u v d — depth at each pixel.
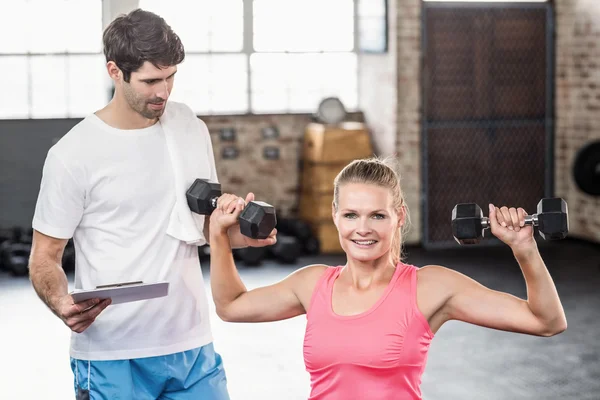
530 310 2.38
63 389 5.70
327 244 10.25
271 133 10.84
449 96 10.34
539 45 10.49
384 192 2.46
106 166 2.93
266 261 9.86
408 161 10.27
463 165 10.47
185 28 10.84
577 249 10.21
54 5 10.45
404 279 2.48
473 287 2.45
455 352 6.46
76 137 2.93
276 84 11.12
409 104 10.17
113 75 2.87
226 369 6.07
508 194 10.61
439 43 10.25
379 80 10.57
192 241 2.99
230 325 7.20
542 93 10.56
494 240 10.55
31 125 10.38
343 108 10.43
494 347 6.58
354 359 2.42
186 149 3.04
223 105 11.03
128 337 2.96
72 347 3.04
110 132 2.95
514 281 8.62
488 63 10.38
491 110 10.46
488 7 10.30
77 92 10.61
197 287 3.06
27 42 10.46
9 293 8.45
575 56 10.42
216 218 2.76
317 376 2.50
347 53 11.22
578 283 8.58
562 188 10.73
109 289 2.65
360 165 2.52
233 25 10.93
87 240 2.99
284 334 6.94
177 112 3.11
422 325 2.44
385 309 2.44
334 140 10.10
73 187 2.91
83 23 10.52
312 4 11.07
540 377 5.88
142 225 2.97
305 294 2.62
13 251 9.44
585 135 10.43
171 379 3.02
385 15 10.21
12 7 10.38
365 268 2.50
